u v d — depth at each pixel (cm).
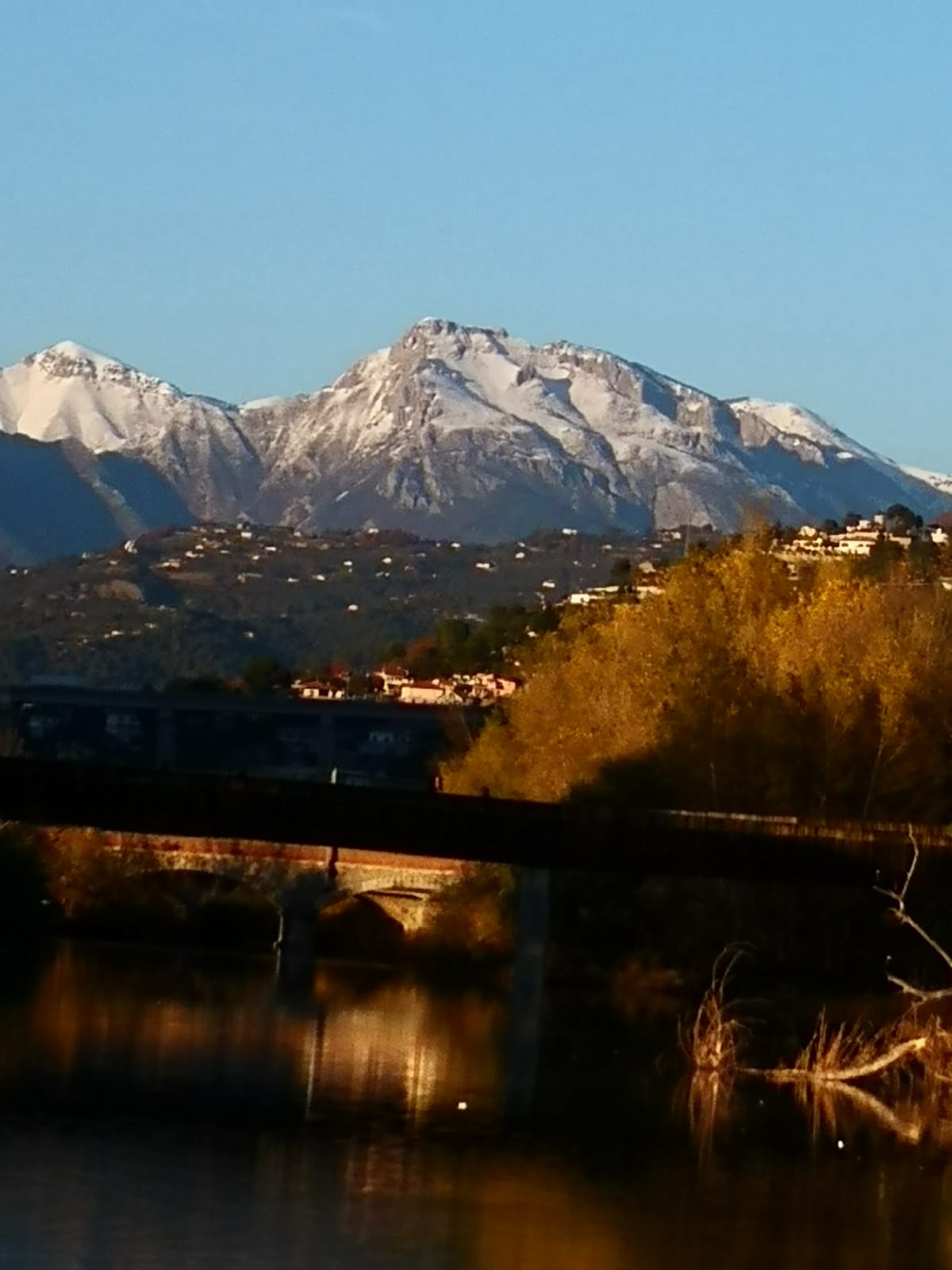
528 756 15462
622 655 14800
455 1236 6775
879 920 13075
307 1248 6556
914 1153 8206
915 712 13462
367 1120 8506
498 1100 9038
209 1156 7681
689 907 13512
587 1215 7100
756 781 13550
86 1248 6438
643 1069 10000
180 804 12425
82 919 18288
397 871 17888
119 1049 10106
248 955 17788
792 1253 6794
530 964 12738
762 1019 11775
